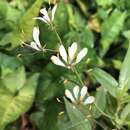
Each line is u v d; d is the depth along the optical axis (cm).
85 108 23
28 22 28
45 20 21
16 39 29
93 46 31
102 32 31
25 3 33
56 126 27
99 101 23
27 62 30
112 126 27
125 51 32
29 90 28
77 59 20
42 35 29
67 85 26
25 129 30
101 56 31
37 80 28
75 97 20
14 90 28
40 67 30
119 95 23
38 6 28
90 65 29
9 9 32
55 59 20
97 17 33
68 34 30
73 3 34
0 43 29
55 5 21
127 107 23
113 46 32
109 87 23
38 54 29
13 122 30
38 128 29
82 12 33
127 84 23
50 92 29
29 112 30
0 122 28
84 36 31
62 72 29
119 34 32
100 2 33
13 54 30
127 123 23
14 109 28
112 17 31
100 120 27
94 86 29
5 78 29
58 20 30
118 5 32
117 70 31
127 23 32
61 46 20
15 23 31
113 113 25
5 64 30
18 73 29
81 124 23
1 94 28
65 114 27
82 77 28
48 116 28
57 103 28
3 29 31
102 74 23
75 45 20
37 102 29
